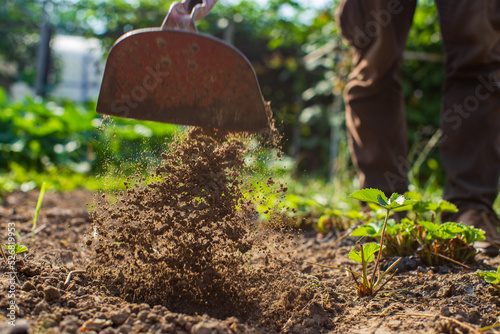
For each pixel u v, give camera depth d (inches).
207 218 30.3
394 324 28.1
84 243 36.6
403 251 37.0
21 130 111.8
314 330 28.3
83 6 148.8
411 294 31.7
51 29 150.9
